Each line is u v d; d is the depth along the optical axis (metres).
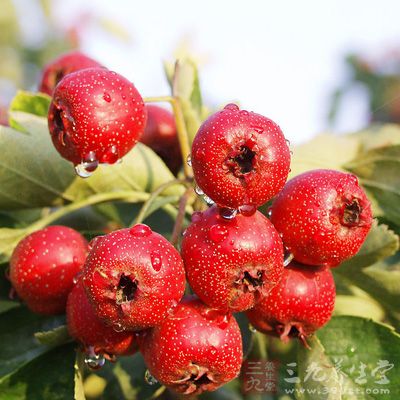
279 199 0.30
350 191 0.30
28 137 0.33
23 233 0.33
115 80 0.30
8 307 0.33
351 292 0.33
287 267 0.30
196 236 0.29
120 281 0.29
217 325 0.29
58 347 0.32
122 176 0.33
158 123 0.35
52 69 0.37
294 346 0.33
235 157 0.29
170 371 0.29
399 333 0.33
